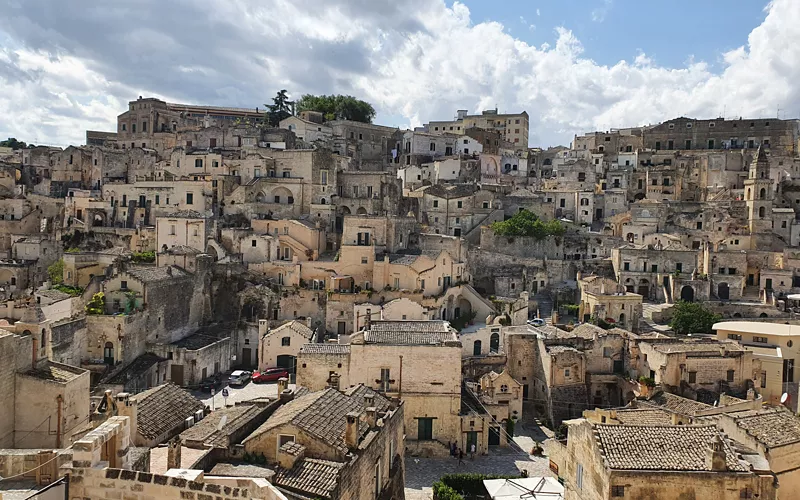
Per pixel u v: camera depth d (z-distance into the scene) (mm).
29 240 116188
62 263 106375
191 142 153250
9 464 24594
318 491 33906
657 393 75000
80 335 79688
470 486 57406
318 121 180000
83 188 150375
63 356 75875
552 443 61969
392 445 48250
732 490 36594
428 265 103312
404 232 121125
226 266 105188
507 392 80812
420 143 173500
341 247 107250
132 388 77312
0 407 34312
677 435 40250
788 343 85750
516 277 121875
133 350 83062
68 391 35719
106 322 81062
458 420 67812
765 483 36625
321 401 43969
